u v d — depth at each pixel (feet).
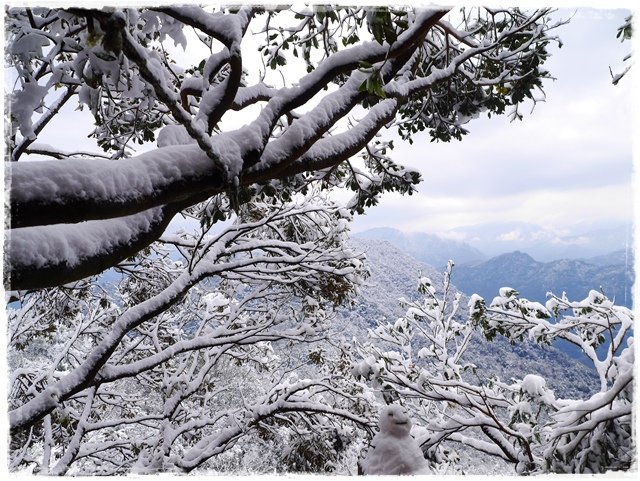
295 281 25.71
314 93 10.83
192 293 34.68
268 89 12.97
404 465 9.17
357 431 30.37
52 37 11.03
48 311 28.99
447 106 21.79
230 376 41.96
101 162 7.50
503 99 21.09
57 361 24.99
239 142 9.30
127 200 7.40
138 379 31.50
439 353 27.96
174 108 6.97
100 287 28.14
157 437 23.70
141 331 25.49
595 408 15.57
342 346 29.55
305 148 10.65
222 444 23.38
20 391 26.32
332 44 16.10
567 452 15.79
